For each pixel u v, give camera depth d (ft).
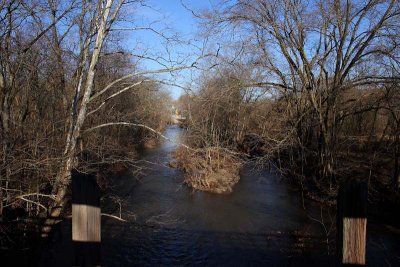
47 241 35.17
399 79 50.78
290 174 67.92
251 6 57.88
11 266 30.17
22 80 37.22
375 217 45.57
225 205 51.39
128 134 91.15
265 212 48.32
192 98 51.78
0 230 29.53
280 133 64.64
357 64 56.54
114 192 56.13
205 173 61.26
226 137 85.15
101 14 36.73
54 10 39.81
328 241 37.63
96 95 36.91
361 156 69.77
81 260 8.21
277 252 35.29
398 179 50.47
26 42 37.65
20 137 32.63
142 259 33.88
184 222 44.06
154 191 57.93
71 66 44.47
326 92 61.82
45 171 34.63
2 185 30.71
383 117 85.15
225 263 33.17
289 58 62.03
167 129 152.46
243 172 73.61
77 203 8.19
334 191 53.31
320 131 61.05
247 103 86.79
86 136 49.01
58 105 45.19
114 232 40.19
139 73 37.47
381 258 33.99
